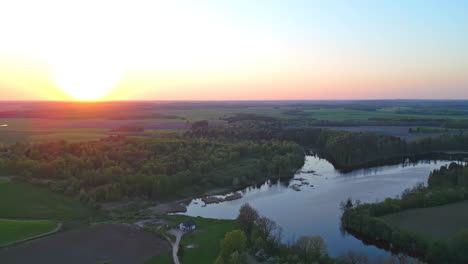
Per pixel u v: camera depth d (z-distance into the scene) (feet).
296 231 361.92
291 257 272.31
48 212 388.37
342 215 394.32
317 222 388.57
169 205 449.48
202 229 354.33
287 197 487.20
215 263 256.93
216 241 316.19
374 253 310.45
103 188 443.73
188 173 516.32
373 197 478.59
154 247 307.37
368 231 336.70
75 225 358.02
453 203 386.93
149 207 436.76
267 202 465.06
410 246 302.66
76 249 295.89
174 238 329.72
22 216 375.04
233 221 377.50
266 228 312.71
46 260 274.16
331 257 284.00
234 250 272.10
